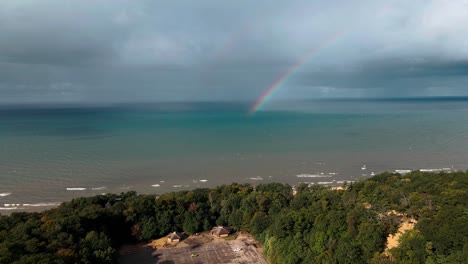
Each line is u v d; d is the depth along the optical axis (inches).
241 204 3757.4
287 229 2940.5
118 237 3390.7
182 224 3639.3
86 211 3302.2
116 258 2844.5
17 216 3191.4
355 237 2608.3
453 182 3280.0
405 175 4092.0
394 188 3444.9
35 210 4685.0
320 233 2726.4
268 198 3791.8
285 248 2822.3
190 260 3034.0
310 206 3309.5
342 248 2495.1
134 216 3486.7
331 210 2987.2
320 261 2534.5
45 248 2487.7
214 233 3580.2
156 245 3371.1
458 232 2217.0
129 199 3902.6
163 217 3575.3
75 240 2760.8
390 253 2390.5
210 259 3048.7
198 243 3393.2
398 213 2918.3
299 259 2664.9
